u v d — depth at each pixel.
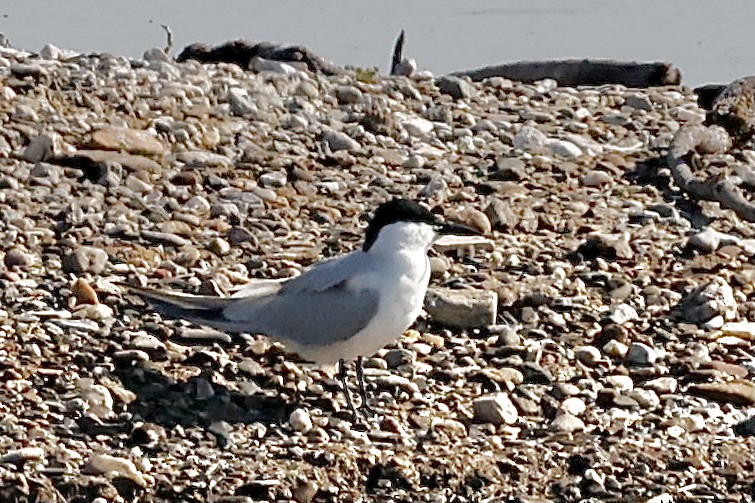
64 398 11.18
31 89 17.03
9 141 15.74
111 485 10.29
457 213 14.62
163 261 13.56
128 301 12.67
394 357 12.20
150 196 14.95
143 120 16.67
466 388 11.91
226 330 11.50
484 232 14.56
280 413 11.36
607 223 15.11
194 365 11.83
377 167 16.23
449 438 11.18
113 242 13.80
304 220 14.80
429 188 15.58
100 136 15.79
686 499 10.68
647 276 13.85
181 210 14.72
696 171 16.66
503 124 17.91
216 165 15.87
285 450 10.88
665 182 16.34
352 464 10.72
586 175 16.30
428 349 12.39
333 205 15.18
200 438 10.94
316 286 11.30
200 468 10.59
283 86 18.41
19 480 10.21
